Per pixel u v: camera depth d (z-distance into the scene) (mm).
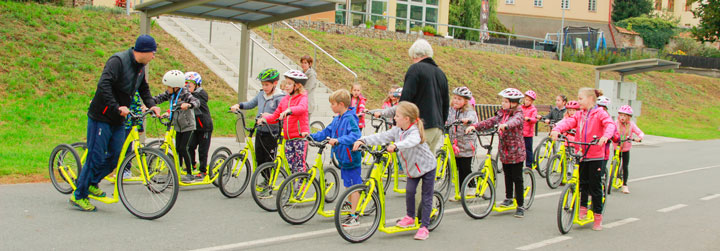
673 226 7117
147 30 10508
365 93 19500
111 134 6324
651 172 12023
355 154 6297
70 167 6844
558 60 33188
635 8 58750
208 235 5688
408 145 5531
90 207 6305
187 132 7621
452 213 7262
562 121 6816
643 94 30359
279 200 6125
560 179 9609
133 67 6309
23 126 11078
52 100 12828
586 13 49406
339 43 23031
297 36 22078
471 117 7832
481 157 12438
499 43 34312
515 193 7258
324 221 6527
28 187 7258
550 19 48125
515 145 7117
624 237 6480
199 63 16297
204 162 7918
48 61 14203
